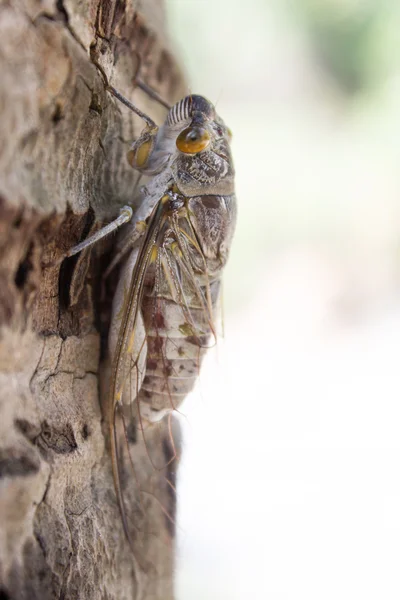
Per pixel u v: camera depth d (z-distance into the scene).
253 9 0.59
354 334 0.47
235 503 0.34
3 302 0.18
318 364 0.45
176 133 0.20
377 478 0.36
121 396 0.20
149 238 0.20
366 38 0.59
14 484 0.18
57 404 0.19
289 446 0.38
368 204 0.53
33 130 0.18
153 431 0.20
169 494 0.20
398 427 0.40
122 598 0.20
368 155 0.56
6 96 0.17
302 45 0.62
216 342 0.21
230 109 0.61
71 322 0.19
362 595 0.29
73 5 0.18
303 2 0.60
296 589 0.29
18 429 0.18
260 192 0.54
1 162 0.17
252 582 0.29
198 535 0.32
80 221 0.19
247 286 0.49
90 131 0.19
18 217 0.17
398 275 0.50
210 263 0.20
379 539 0.33
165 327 0.20
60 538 0.18
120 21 0.19
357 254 0.51
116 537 0.19
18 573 0.18
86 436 0.19
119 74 0.20
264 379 0.43
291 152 0.57
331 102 0.62
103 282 0.20
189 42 0.55
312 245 0.52
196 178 0.20
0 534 0.18
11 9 0.17
